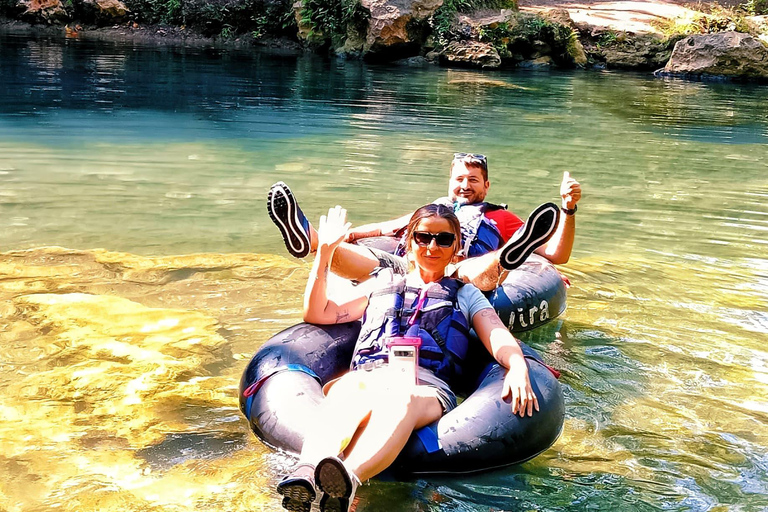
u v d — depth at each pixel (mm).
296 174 6879
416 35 15633
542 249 4422
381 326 3023
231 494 2594
